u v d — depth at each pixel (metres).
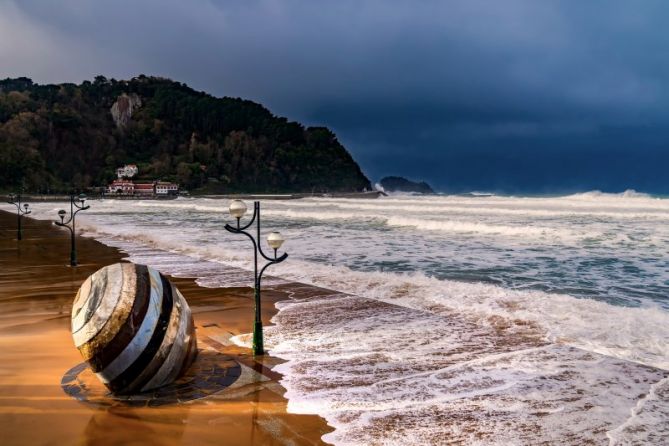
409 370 7.06
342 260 19.06
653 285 14.01
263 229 32.75
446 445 4.87
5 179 155.62
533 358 7.57
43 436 4.87
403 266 17.61
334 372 6.95
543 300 11.40
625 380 6.63
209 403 5.76
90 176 194.50
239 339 8.65
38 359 7.22
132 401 5.75
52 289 12.86
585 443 4.92
